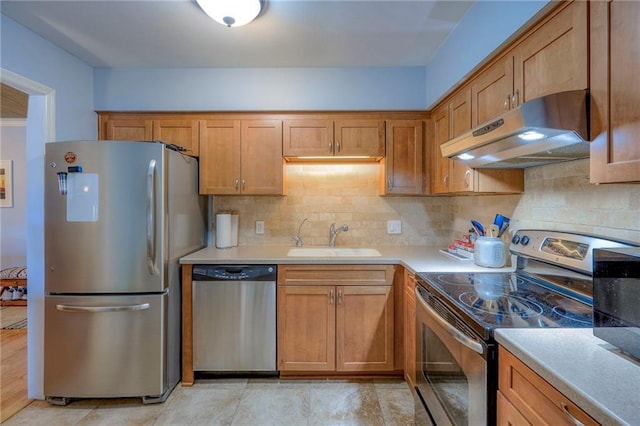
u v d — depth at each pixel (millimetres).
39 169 2031
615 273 875
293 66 2523
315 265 2207
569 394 715
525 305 1253
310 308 2207
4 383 2217
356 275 2213
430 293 1551
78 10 1795
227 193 2527
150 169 1938
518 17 1346
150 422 1819
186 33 2043
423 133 2549
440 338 1385
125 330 1955
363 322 2209
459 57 1934
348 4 1747
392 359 2211
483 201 2291
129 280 1952
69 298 1946
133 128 2545
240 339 2195
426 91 2525
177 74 2551
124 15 1849
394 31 2027
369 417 1854
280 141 2535
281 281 2205
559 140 1119
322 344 2213
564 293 1377
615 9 892
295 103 2543
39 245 2002
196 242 2523
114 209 1932
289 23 1930
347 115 2545
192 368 2182
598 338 943
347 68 2543
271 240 2830
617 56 886
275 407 1945
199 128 2535
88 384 1955
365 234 2846
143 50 2262
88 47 2211
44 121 2078
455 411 1238
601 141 951
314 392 2098
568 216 1485
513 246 1704
